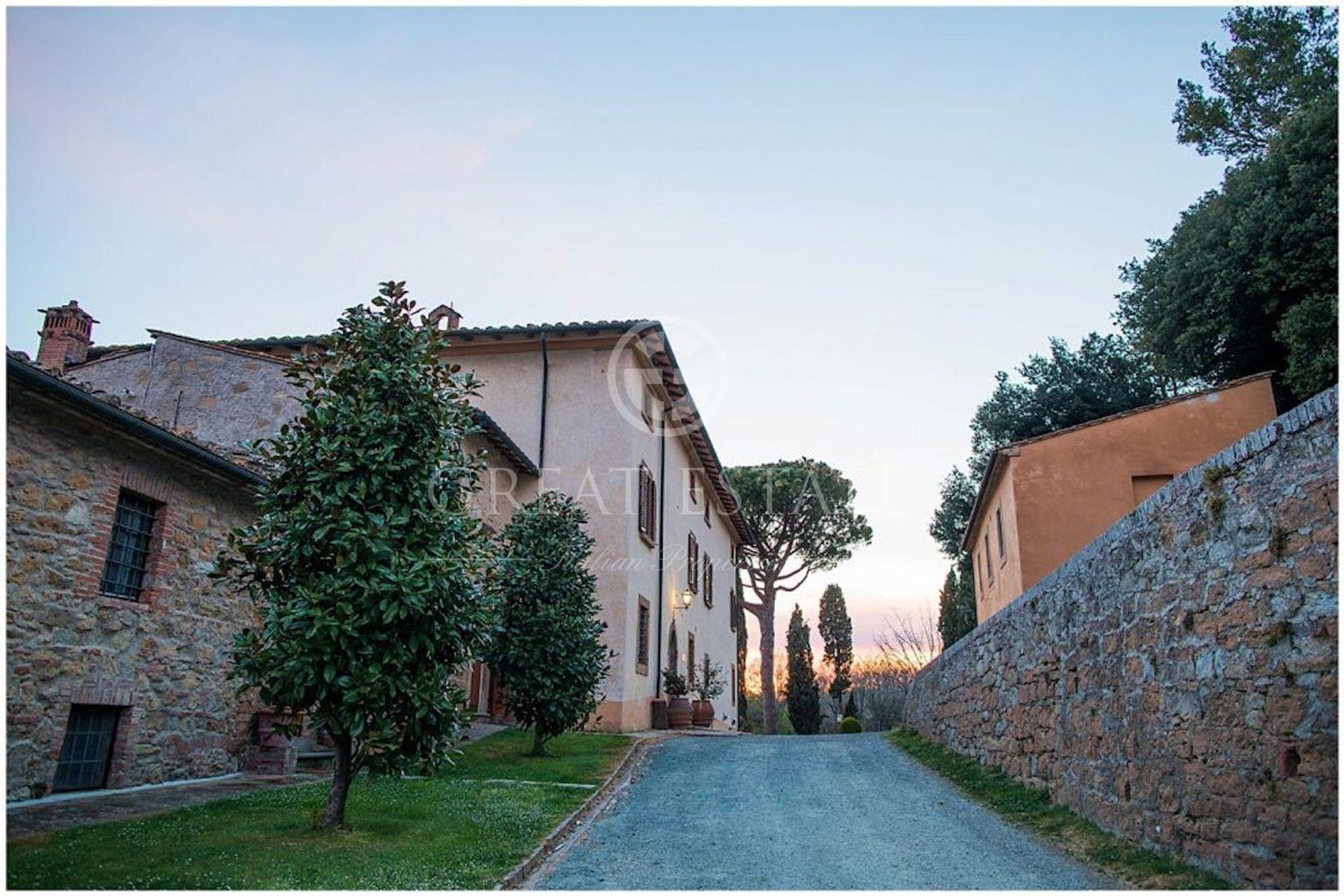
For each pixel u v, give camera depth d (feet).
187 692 28.66
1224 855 17.20
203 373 43.62
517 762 36.55
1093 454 53.21
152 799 24.40
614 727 52.16
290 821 22.16
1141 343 69.56
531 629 39.45
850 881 19.20
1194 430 52.60
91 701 24.67
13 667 22.22
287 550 22.40
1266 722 16.10
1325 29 69.05
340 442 22.41
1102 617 23.86
